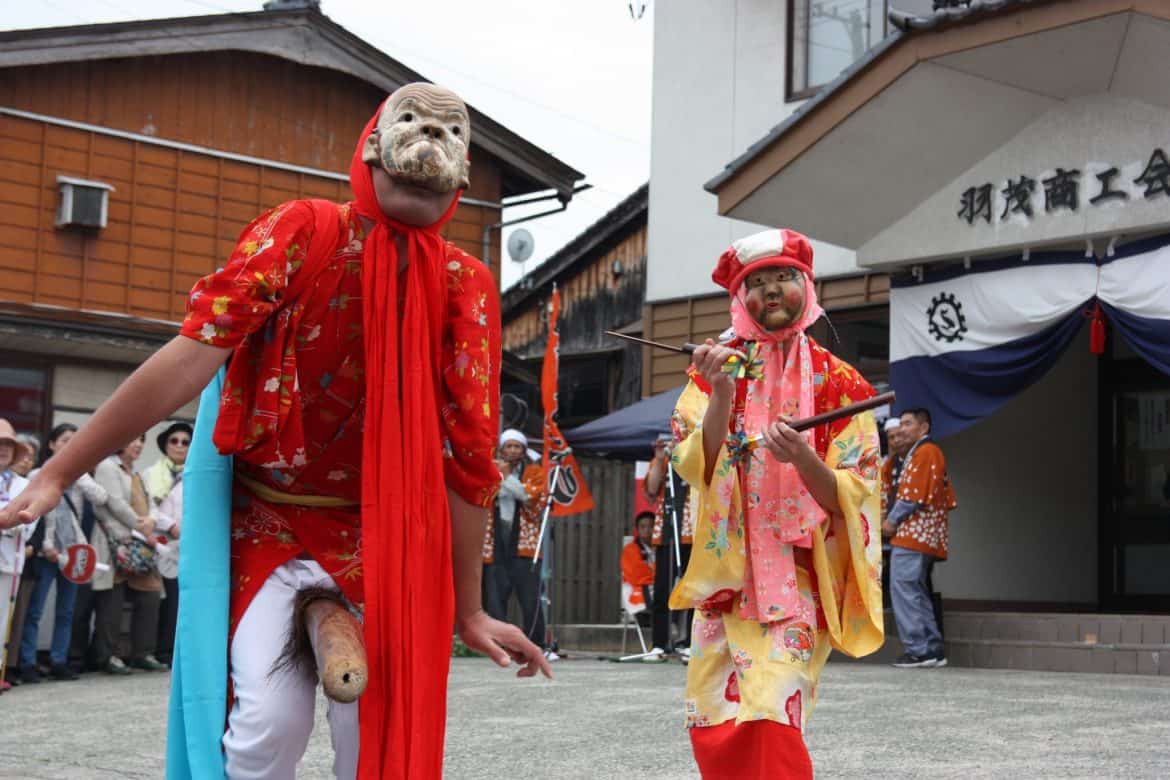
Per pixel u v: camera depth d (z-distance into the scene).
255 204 16.12
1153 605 12.21
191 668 2.60
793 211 11.68
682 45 14.66
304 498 2.76
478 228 17.58
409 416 2.69
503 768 5.22
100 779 5.15
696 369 3.93
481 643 2.89
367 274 2.69
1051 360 10.79
